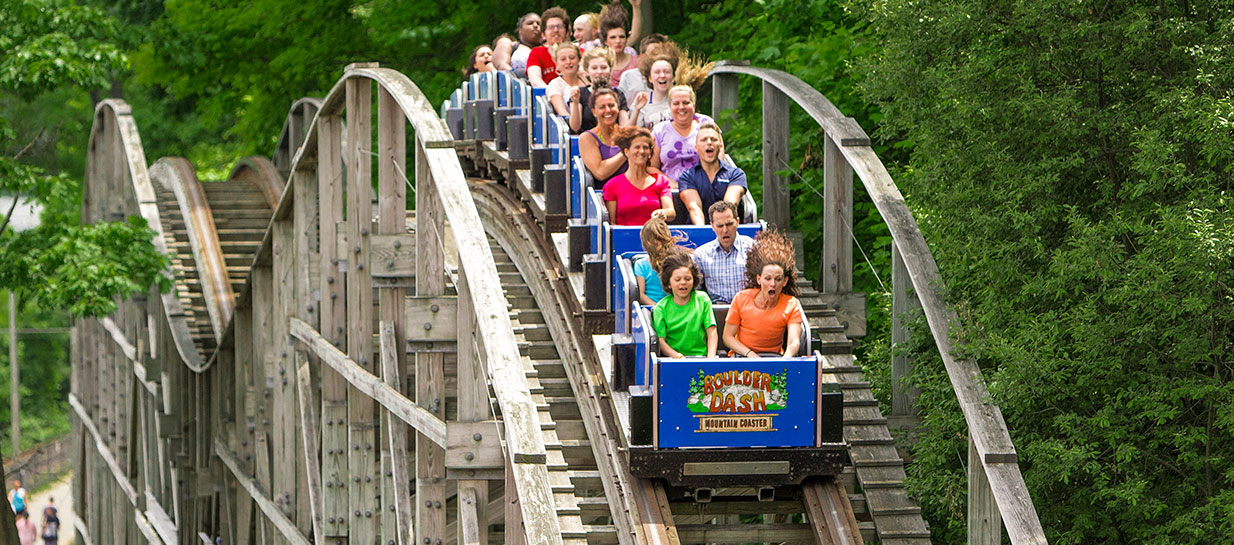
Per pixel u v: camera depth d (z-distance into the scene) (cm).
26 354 11319
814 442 1614
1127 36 1583
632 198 1903
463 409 1930
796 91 2261
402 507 2442
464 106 2778
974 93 1692
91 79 3569
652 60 2158
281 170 5431
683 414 1584
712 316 1658
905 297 1977
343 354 2784
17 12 3522
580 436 2094
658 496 1655
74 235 3616
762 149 2703
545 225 2089
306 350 3259
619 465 1706
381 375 2500
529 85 2417
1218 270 1449
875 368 2138
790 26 3130
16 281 3619
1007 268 1661
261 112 5553
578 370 1923
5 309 11275
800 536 1720
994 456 1487
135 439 5100
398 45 4612
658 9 4216
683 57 2142
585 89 2283
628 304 1714
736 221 1736
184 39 4975
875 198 1891
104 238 3656
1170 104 1548
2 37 3503
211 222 4522
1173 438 1570
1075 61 1673
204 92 5844
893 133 1922
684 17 4212
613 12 2373
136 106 7806
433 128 2059
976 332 1625
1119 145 1689
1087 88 1689
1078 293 1602
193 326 4566
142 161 4350
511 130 2362
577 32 2572
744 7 3759
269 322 3681
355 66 2541
